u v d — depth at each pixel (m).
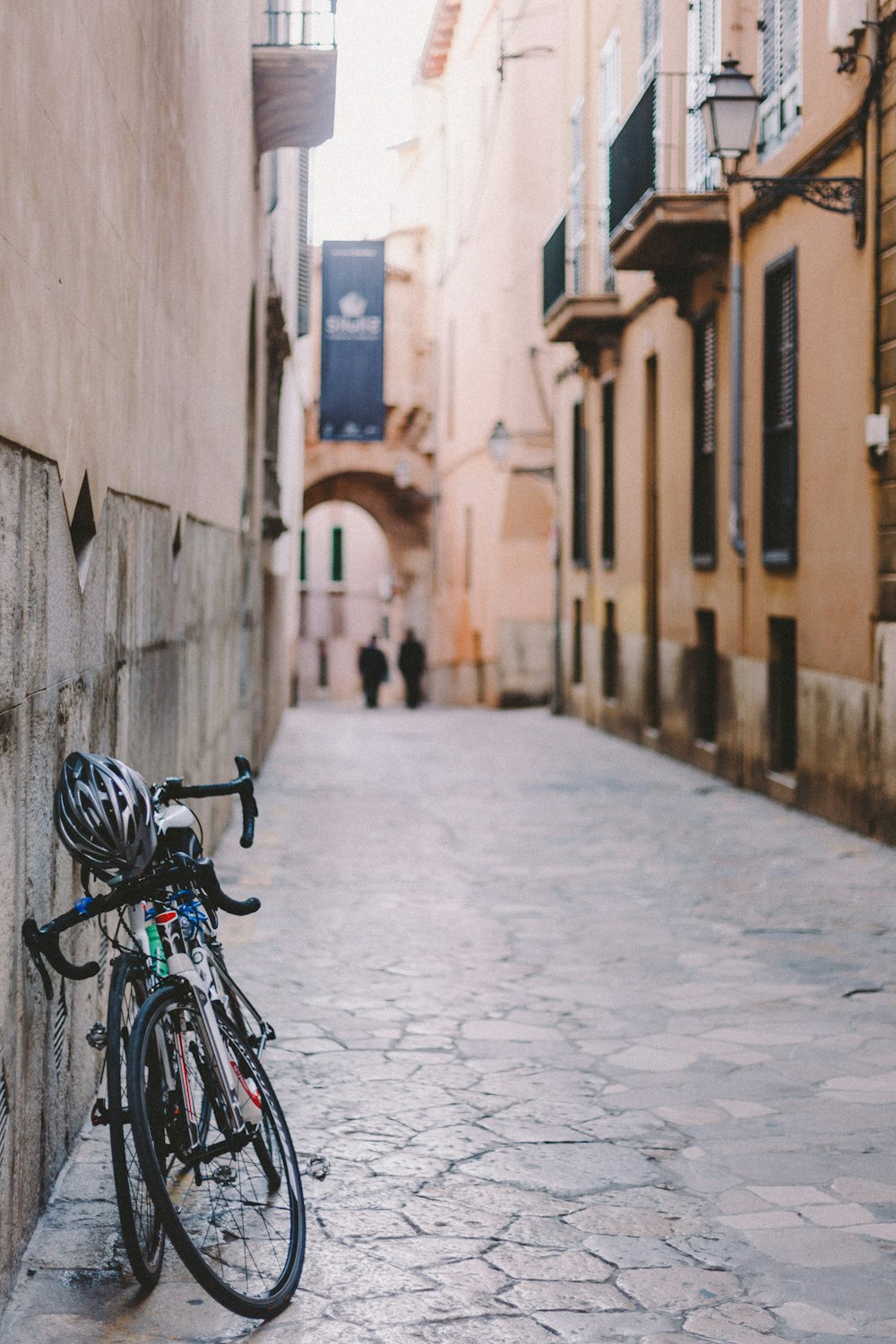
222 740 11.34
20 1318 3.68
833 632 12.21
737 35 14.31
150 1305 3.77
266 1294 3.70
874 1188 4.62
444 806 13.96
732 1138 5.08
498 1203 4.50
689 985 7.20
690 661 17.33
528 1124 5.23
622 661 21.17
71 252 4.33
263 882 9.82
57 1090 4.47
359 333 29.73
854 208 11.36
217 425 10.16
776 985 7.20
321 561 61.06
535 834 12.14
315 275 40.03
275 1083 5.65
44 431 3.94
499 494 29.75
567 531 25.69
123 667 5.64
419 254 40.03
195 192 8.26
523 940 8.17
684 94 15.86
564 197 24.02
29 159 3.70
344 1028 6.41
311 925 8.50
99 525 4.99
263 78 13.29
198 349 8.65
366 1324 3.69
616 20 19.80
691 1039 6.28
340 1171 4.76
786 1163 4.84
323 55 13.20
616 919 8.74
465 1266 4.04
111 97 5.11
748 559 14.72
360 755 19.27
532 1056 6.02
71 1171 4.61
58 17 4.08
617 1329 3.68
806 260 12.71
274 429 19.75
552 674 29.20
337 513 60.56
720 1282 3.95
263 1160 3.94
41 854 4.04
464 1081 5.70
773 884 9.82
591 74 21.67
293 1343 3.59
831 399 12.13
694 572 16.98
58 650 4.23
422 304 40.03
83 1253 4.05
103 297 4.99
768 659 14.18
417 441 40.38
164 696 7.12
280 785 15.72
